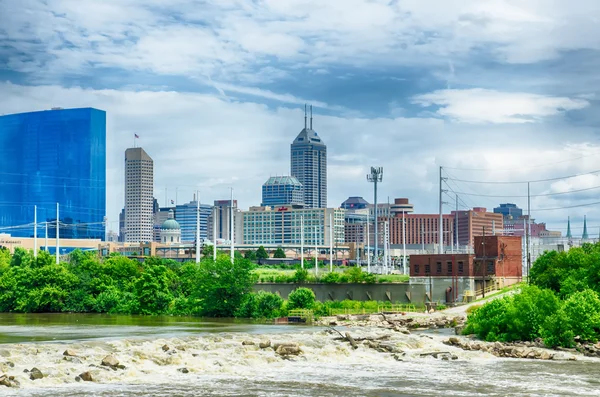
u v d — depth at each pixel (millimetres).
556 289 144750
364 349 105188
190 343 101625
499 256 182250
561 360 100375
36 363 84312
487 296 172875
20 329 133875
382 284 186625
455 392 77938
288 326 141625
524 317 114812
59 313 193625
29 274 198625
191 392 75688
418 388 79750
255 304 172375
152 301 187750
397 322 143875
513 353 103750
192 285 194125
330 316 158125
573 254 148000
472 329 123625
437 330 135000
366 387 80000
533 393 77625
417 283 184875
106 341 99938
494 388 80062
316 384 81250
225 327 139000
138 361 88875
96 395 73000
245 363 93000
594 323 109812
